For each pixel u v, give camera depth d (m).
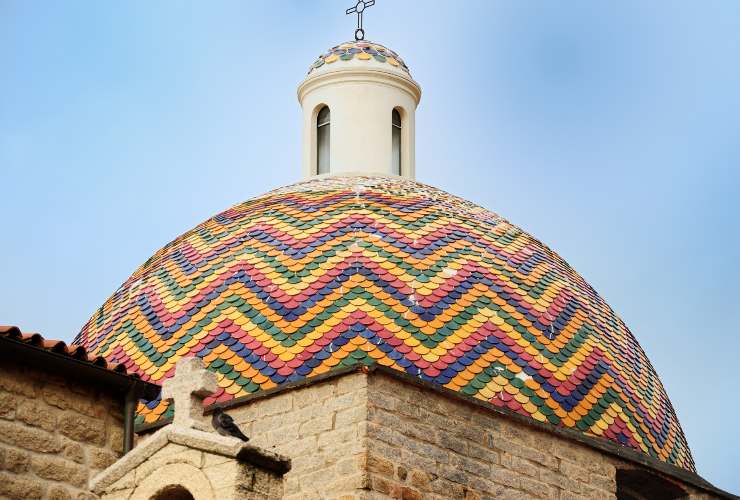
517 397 24.23
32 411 19.00
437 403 22.45
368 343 24.14
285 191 29.12
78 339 27.25
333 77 31.67
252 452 17.59
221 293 25.64
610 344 26.61
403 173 31.53
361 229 26.55
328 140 31.56
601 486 24.11
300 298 25.05
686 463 27.17
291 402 22.52
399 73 31.94
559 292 26.72
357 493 21.28
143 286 26.94
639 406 26.14
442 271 25.80
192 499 17.98
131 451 18.34
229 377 24.00
